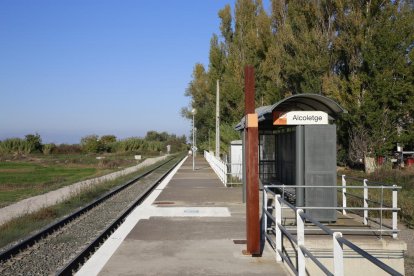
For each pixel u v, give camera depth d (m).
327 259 9.44
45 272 8.87
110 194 22.00
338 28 32.78
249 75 8.87
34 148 92.19
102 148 103.19
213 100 53.75
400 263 9.63
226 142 44.03
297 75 34.56
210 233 11.39
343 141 34.72
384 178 25.72
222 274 7.80
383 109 30.34
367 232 10.62
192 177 32.53
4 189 28.09
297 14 34.78
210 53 52.97
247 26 45.84
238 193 21.33
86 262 8.59
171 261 8.66
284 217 12.78
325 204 11.61
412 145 35.75
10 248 10.16
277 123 12.15
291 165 15.59
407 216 15.18
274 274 7.80
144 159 80.62
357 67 31.30
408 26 29.89
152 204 17.27
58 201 21.00
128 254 9.20
